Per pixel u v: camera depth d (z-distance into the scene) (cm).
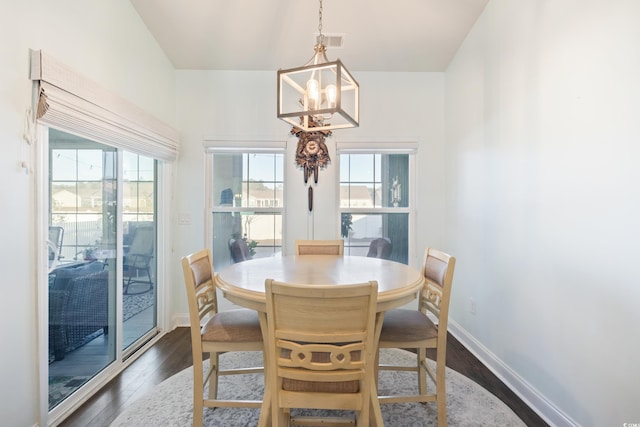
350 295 106
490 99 228
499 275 216
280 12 247
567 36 156
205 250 184
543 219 173
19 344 144
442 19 251
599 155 138
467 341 260
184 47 281
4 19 135
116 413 174
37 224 152
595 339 141
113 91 209
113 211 220
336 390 118
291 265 189
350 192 325
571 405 154
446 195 309
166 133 276
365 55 294
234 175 322
